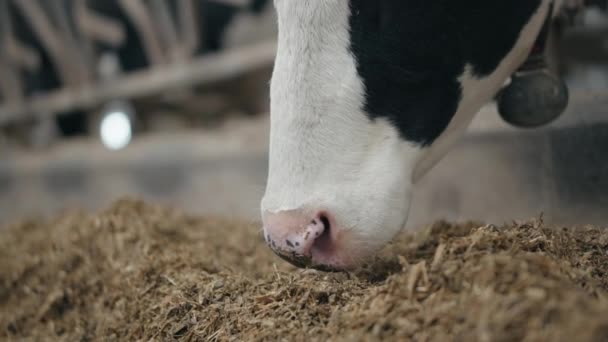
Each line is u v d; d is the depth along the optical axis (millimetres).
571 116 1852
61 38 4355
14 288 1937
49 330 1737
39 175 4133
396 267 1481
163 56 3934
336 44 1389
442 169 2176
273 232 1380
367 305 1292
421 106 1422
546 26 1571
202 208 3201
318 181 1380
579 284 1276
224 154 3139
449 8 1401
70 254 1893
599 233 1497
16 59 4699
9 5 4594
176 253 1762
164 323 1489
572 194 1850
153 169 3467
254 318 1386
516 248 1324
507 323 1142
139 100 4277
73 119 4793
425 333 1197
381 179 1388
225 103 4090
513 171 2004
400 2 1387
